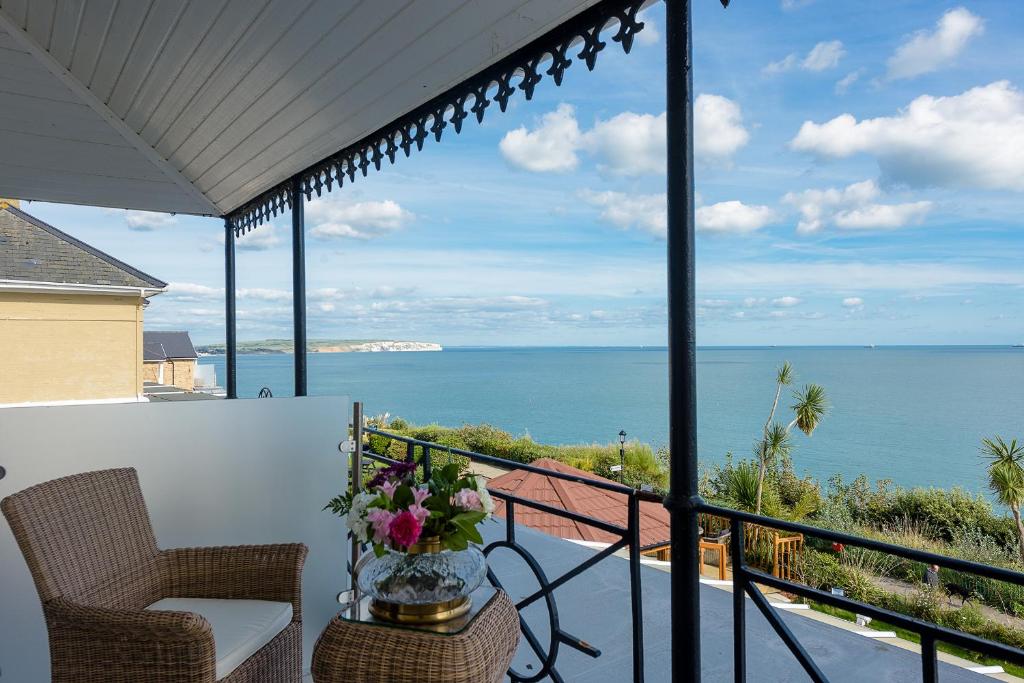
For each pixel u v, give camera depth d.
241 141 3.55
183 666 1.50
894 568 8.25
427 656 1.49
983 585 7.61
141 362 9.88
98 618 1.51
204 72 2.86
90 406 2.13
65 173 4.28
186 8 2.42
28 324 9.04
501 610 1.75
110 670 1.53
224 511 2.36
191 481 2.30
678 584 1.65
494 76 2.33
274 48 2.54
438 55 2.31
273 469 2.45
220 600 1.94
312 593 2.52
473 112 2.43
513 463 2.39
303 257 3.97
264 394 4.12
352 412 2.55
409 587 1.60
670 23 1.65
